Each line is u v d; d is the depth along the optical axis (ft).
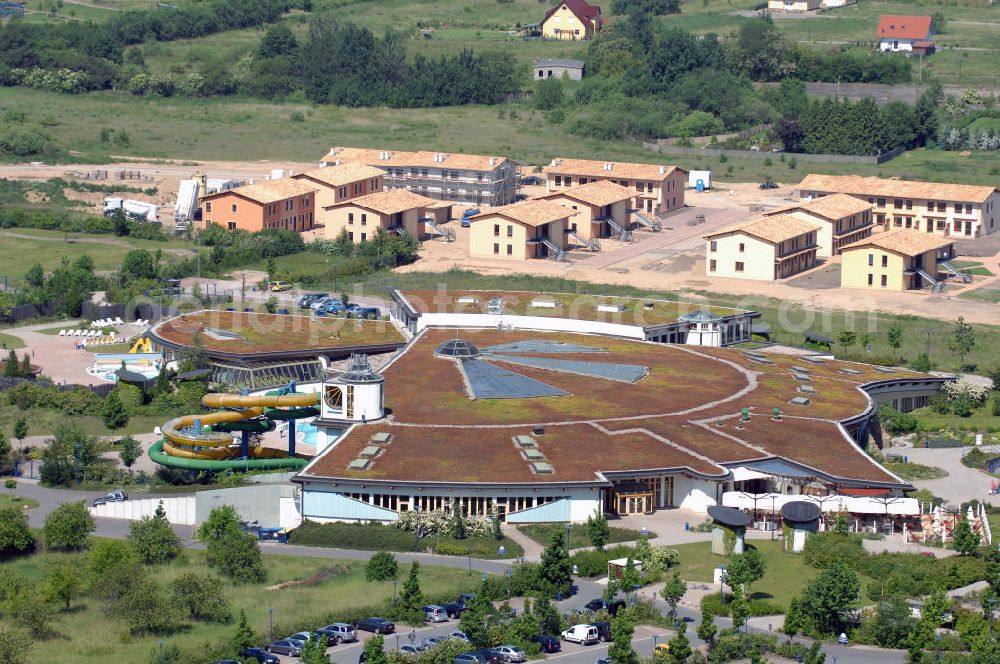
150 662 634.02
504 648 637.71
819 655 630.74
